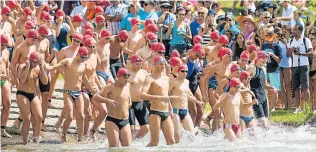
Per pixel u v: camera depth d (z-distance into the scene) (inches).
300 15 1920.5
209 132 1492.4
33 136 1344.7
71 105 1364.4
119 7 1815.9
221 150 1241.4
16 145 1315.2
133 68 1341.0
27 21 1481.3
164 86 1295.5
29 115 1327.5
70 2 2074.3
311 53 1675.7
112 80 1481.3
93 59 1409.9
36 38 1380.4
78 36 1376.7
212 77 1505.9
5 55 1376.7
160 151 1218.6
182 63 1363.2
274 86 1697.8
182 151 1224.8
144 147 1258.6
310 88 1700.3
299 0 2159.2
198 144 1317.7
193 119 1498.5
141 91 1286.9
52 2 1982.0
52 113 1552.7
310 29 1804.9
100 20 1625.2
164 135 1295.5
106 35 1473.9
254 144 1320.1
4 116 1357.0
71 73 1362.0
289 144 1323.8
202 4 1925.4
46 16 1537.9
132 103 1341.0
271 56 1686.8
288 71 1705.2
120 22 1806.1
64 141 1369.3
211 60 1579.7
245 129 1418.6
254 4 2192.4
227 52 1483.8
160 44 1433.3
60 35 1635.1
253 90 1499.8
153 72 1323.8
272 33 1713.8
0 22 1519.4
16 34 1551.4
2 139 1348.4
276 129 1517.0
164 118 1285.7
